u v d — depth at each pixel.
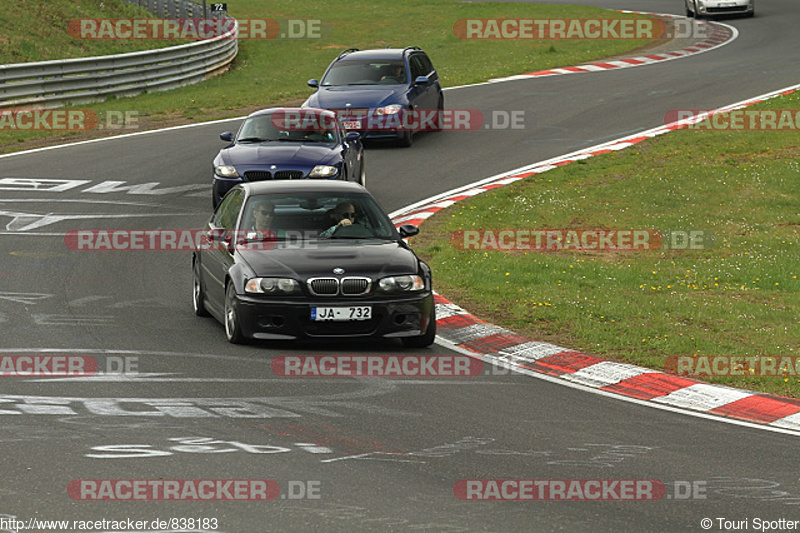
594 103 104.75
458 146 88.06
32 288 48.41
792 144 85.69
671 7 191.12
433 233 61.50
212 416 31.16
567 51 147.88
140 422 30.34
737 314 46.16
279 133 67.44
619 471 27.52
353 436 29.73
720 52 137.38
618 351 40.53
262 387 34.50
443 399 33.97
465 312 45.28
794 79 112.38
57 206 67.44
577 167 79.12
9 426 29.58
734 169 78.31
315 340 41.53
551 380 36.94
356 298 39.28
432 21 189.12
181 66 125.62
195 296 45.56
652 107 101.62
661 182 74.50
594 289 50.25
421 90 90.19
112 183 74.69
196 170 79.06
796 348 41.47
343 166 64.88
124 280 50.66
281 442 28.94
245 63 152.75
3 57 132.00
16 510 23.45
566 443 29.88
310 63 151.62
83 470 26.16
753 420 33.12
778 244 60.59
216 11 171.12
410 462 27.62
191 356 38.16
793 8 178.50
